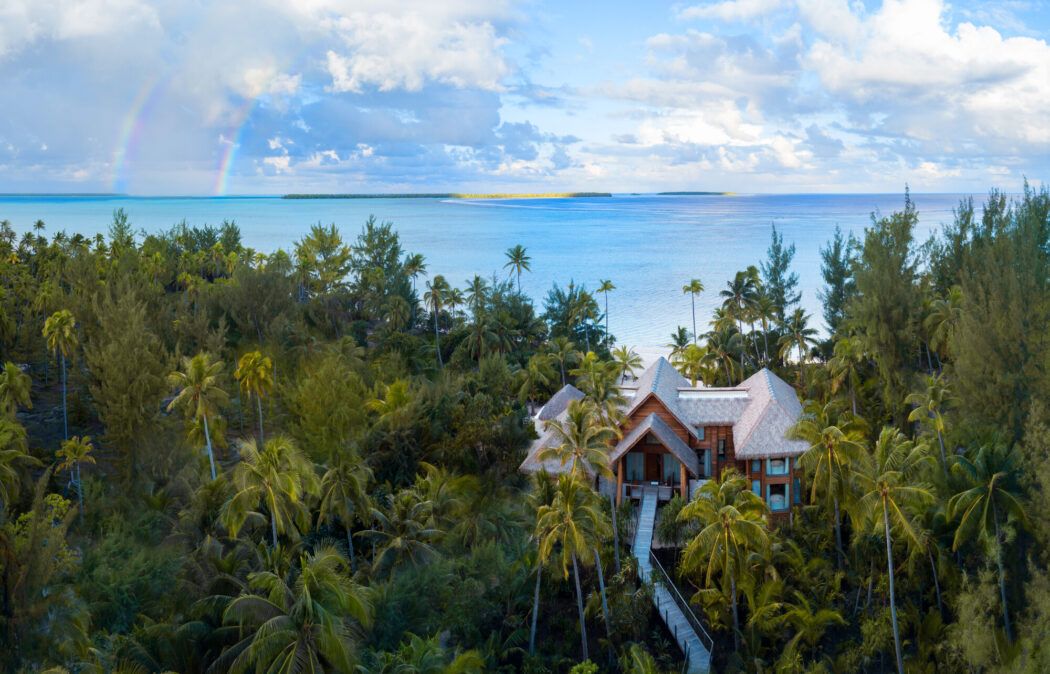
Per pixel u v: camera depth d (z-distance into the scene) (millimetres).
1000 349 48469
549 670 45219
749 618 46969
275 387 90125
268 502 50188
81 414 83812
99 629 41875
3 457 54062
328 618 33250
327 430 69500
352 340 101812
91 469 72125
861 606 51000
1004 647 39062
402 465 66375
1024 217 52906
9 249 158750
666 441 59781
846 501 53031
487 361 99000
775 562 52125
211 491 54750
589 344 136375
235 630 39094
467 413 73500
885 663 46375
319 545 54781
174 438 74000
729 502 46562
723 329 106688
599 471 50312
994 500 43281
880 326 75062
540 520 45438
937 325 78625
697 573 52969
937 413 57156
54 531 41469
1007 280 49406
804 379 100750
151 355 74375
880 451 48750
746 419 63625
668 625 48406
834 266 110875
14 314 116250
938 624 46469
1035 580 38594
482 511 60031
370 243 175250
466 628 47188
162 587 47125
